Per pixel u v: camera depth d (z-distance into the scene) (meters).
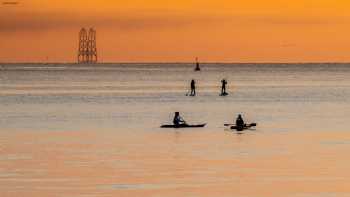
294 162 116.44
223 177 104.88
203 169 110.69
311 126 171.38
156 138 146.62
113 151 128.00
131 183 100.88
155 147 133.00
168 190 96.81
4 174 106.81
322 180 102.94
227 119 191.38
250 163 115.50
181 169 110.62
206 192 95.81
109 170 109.88
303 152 126.69
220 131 160.00
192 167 112.12
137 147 133.00
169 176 105.56
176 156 122.38
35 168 111.31
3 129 165.25
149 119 190.62
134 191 96.25
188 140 143.25
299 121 184.75
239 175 106.25
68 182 101.50
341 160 118.38
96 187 98.50
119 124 176.50
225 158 120.31
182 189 97.44
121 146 134.38
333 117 197.00
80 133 156.12
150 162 116.56
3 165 113.75
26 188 98.00
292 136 149.88
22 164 114.69
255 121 184.88
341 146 134.25
